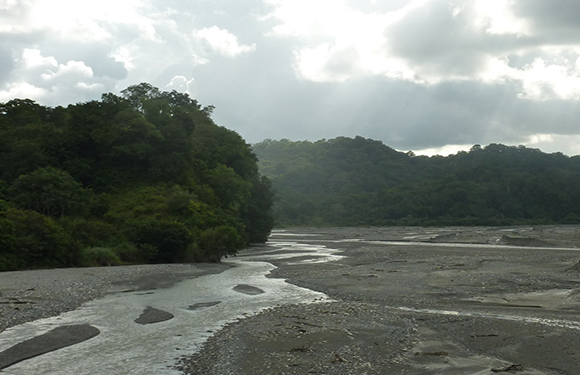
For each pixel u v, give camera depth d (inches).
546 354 545.3
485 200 6889.8
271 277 1371.8
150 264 1777.8
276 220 6766.7
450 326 697.0
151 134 2536.9
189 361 548.1
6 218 1526.8
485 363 522.9
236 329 695.1
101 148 2495.1
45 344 619.2
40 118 2751.0
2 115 2684.5
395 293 1032.2
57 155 2353.6
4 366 534.9
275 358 550.6
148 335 671.8
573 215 6628.9
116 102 2704.2
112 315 807.7
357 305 880.3
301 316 775.7
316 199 7810.0
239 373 503.2
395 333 660.1
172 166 2539.4
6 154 2231.8
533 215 6791.3
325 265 1696.6
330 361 535.8
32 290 1008.9
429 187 7431.1
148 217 2055.9
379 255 2092.8
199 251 1913.1
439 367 511.2
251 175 3469.5
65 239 1608.0
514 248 2438.5
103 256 1681.8
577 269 1328.7
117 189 2390.5
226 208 2610.7
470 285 1109.7
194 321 767.1
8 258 1433.3
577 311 807.1
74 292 1016.9
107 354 579.5
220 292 1078.4
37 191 1939.0
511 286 1083.3
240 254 2402.8
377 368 511.8
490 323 700.0
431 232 4557.1
